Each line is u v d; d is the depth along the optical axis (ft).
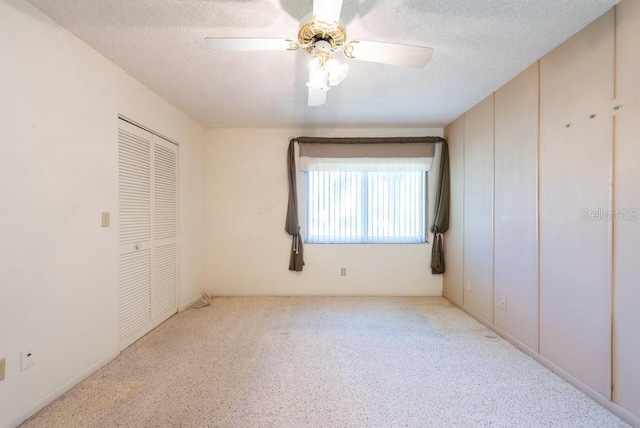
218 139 12.76
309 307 11.20
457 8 5.28
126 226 7.85
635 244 4.96
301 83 8.38
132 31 5.97
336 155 12.46
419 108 10.38
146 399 5.67
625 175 5.11
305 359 7.25
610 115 5.35
